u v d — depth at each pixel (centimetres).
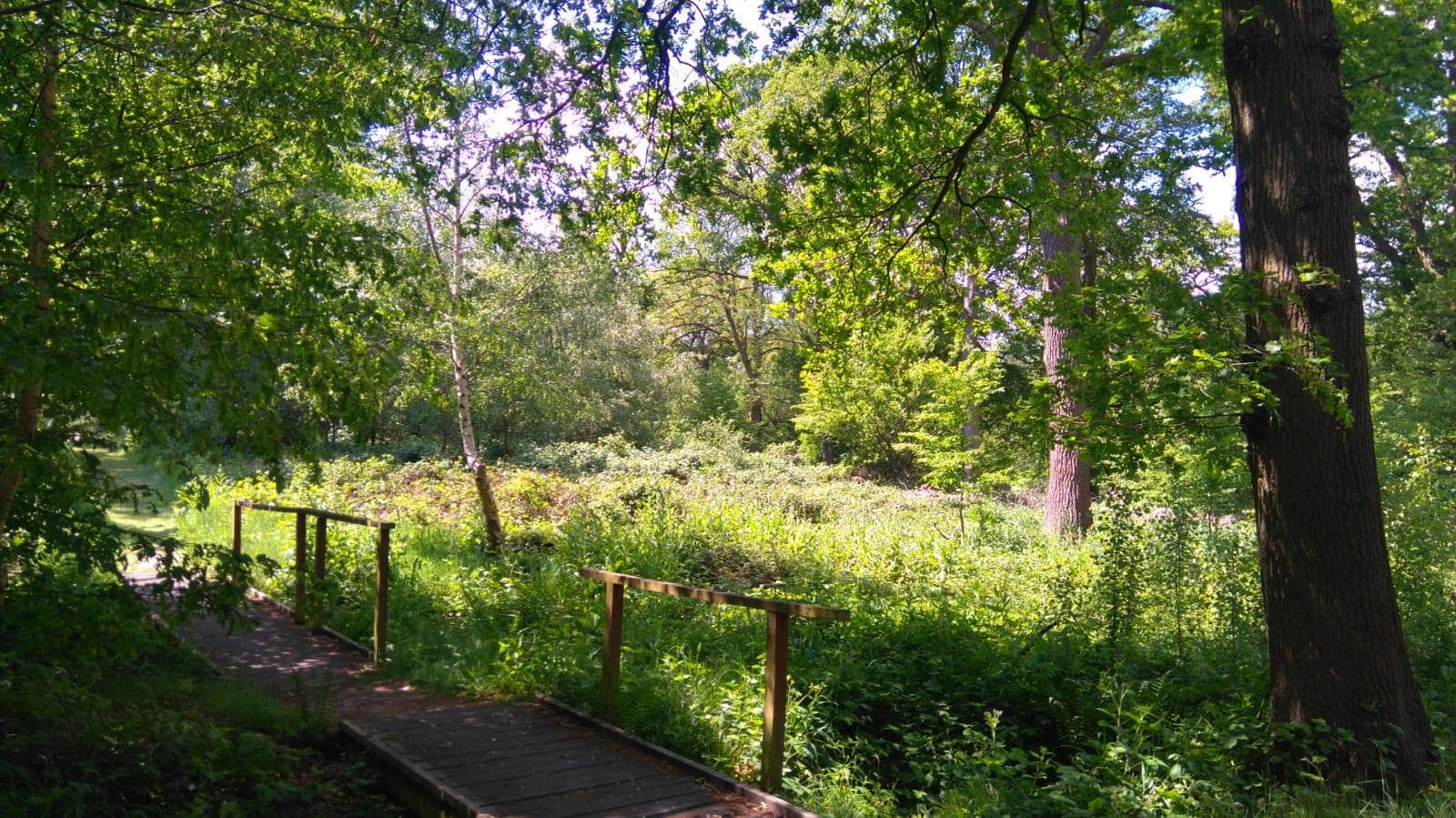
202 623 921
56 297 454
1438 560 986
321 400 598
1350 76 1322
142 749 516
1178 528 981
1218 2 949
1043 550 1514
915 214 1055
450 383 1353
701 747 606
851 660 778
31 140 564
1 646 564
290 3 676
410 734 628
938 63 916
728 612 941
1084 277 1714
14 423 546
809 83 1661
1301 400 641
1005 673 780
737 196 1121
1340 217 653
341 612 937
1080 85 1009
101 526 580
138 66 648
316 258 636
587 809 509
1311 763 617
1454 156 1798
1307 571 636
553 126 901
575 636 827
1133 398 682
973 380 1670
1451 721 742
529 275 1299
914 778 641
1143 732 657
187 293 581
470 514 1520
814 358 1166
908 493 2283
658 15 862
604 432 2894
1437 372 1728
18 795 433
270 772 541
